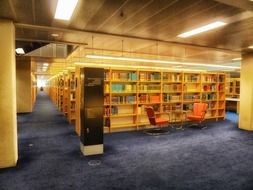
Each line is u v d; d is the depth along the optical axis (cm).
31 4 329
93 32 487
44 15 381
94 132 492
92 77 485
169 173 394
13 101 418
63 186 341
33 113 1164
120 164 434
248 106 763
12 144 418
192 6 334
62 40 601
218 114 978
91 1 317
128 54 882
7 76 407
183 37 539
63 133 706
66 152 509
